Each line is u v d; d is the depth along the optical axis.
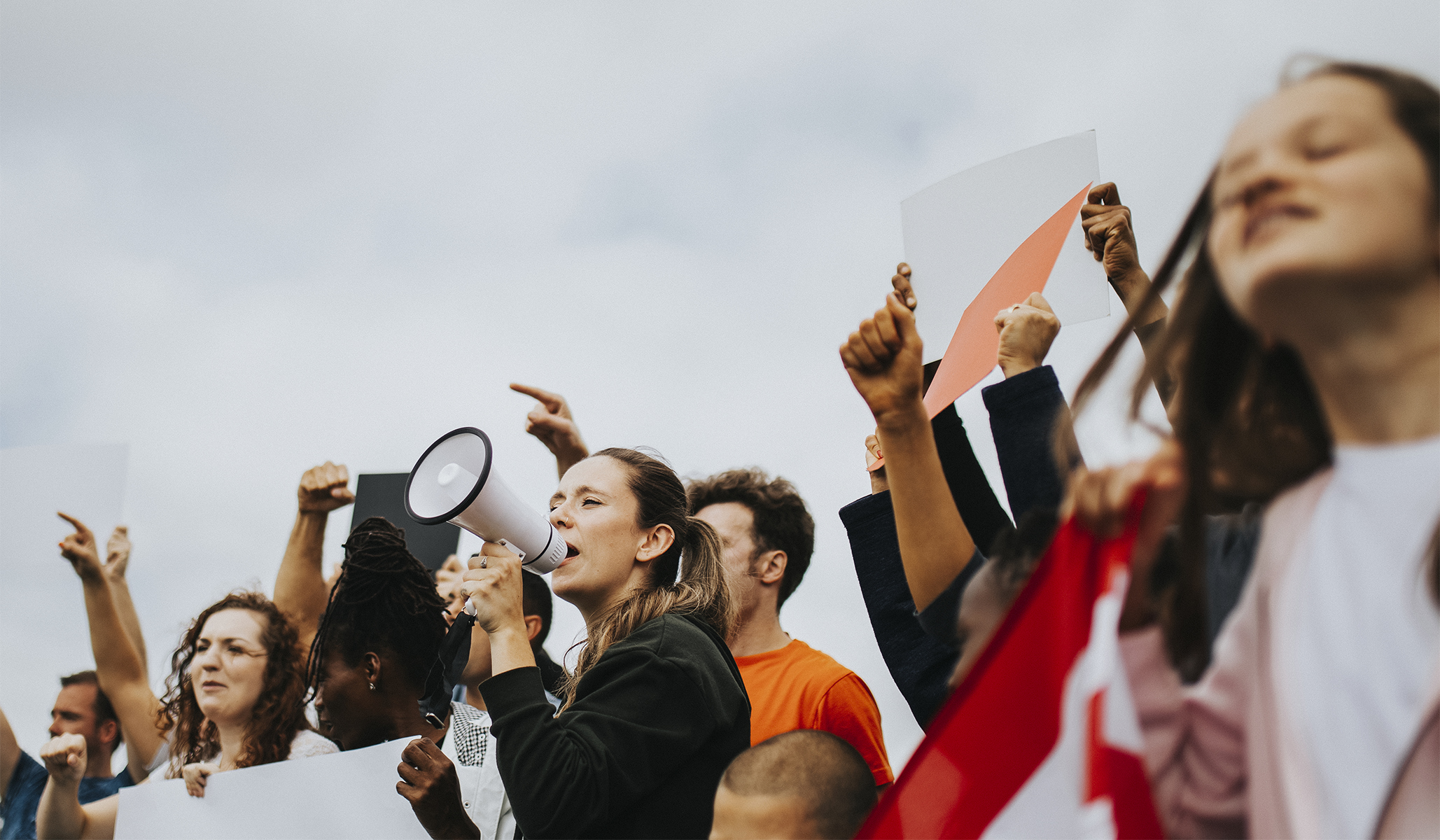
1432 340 1.34
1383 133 1.36
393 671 3.24
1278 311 1.40
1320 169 1.37
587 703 2.50
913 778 1.69
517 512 2.77
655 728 2.43
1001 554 2.06
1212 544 1.63
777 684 3.45
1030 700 1.62
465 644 2.99
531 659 2.59
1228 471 1.59
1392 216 1.33
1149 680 1.57
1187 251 1.64
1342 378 1.41
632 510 3.08
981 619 2.04
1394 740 1.33
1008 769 1.61
